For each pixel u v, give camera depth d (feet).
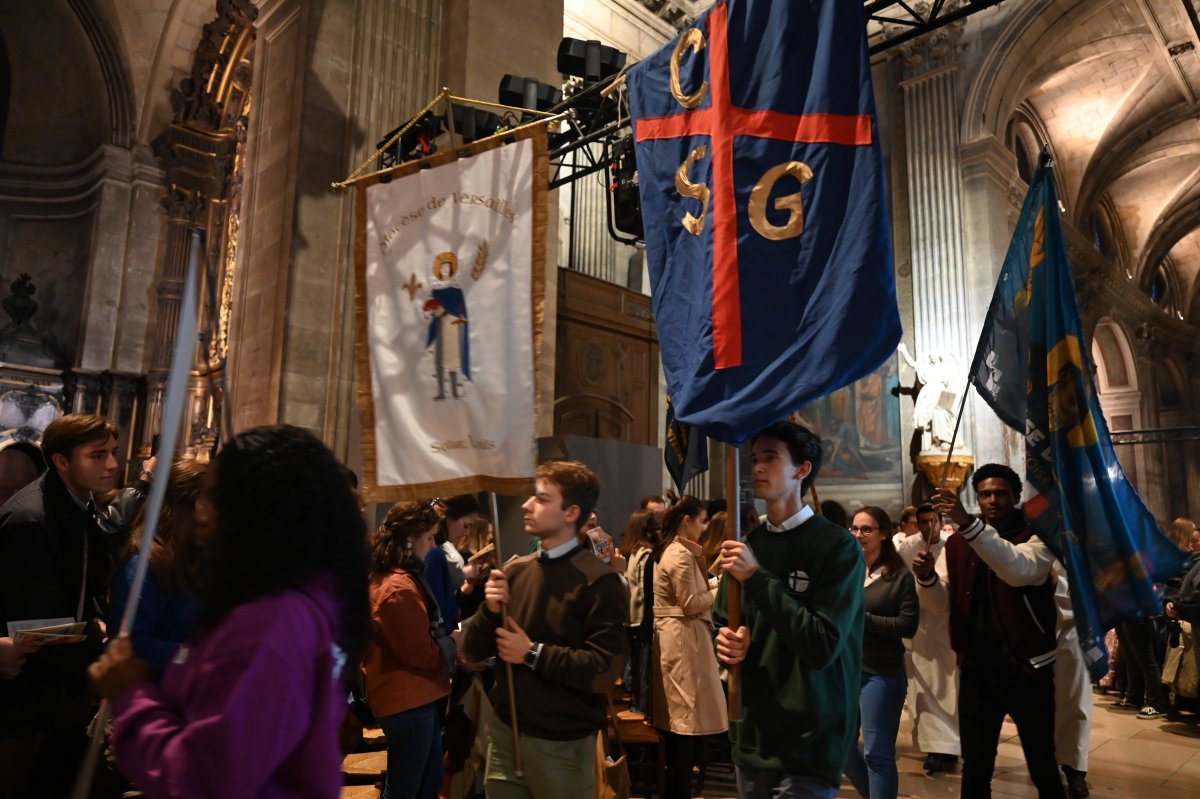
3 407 48.08
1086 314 70.85
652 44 50.34
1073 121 62.39
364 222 10.03
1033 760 9.16
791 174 7.69
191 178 52.85
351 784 13.80
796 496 7.30
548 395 25.70
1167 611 20.71
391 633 9.44
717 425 7.00
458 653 10.29
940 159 47.29
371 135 24.79
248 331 24.40
